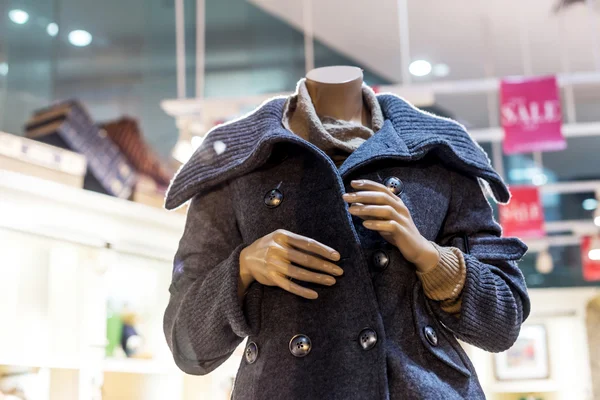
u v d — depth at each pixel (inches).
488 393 179.3
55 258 81.5
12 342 77.6
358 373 43.7
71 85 131.0
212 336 47.3
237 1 181.0
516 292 49.2
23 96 122.1
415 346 45.6
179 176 52.7
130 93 142.7
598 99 225.8
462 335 47.3
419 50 210.8
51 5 129.7
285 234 45.0
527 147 146.9
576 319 180.1
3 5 122.3
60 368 79.6
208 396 94.0
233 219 51.5
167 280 93.7
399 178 48.9
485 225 51.3
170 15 157.4
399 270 47.1
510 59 216.5
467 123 242.8
